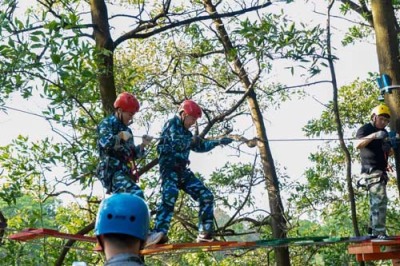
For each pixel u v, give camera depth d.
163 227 8.23
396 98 10.03
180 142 8.31
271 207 16.97
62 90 10.88
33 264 13.80
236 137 14.93
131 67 16.34
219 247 8.77
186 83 17.50
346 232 18.91
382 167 9.41
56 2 14.71
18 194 13.80
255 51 12.11
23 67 10.19
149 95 16.50
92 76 10.85
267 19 12.14
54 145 13.03
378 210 9.35
